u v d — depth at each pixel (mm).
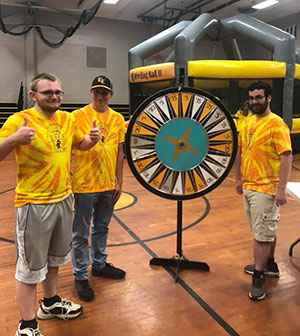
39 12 12875
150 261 2920
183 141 2623
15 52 13008
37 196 1814
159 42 8961
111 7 12648
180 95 2576
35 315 2100
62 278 2699
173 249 3240
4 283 2623
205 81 8492
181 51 7473
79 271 2441
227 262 2979
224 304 2359
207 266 2814
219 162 2637
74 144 2121
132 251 3197
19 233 1834
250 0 11719
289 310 2293
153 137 2615
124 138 2605
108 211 2588
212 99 2576
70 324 2141
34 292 1918
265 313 2258
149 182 2662
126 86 14820
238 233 3633
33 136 1634
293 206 4496
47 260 2020
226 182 5965
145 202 4793
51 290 2156
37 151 1777
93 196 2404
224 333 2061
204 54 15961
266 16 13594
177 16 13367
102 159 2398
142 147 2619
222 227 3812
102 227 2613
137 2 12609
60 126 1875
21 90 12547
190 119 2600
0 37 12734
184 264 2855
